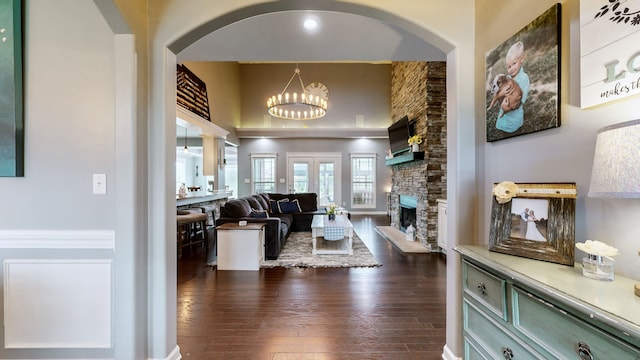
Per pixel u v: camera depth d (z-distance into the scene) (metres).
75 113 1.77
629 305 0.82
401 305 2.75
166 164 1.84
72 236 1.77
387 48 2.91
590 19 1.10
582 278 1.04
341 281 3.40
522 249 1.31
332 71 9.97
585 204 1.17
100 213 1.78
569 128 1.24
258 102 9.93
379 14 1.90
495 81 1.66
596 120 1.12
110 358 1.79
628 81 0.98
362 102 9.99
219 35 2.66
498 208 1.44
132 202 1.72
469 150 1.88
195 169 12.39
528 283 1.03
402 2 1.86
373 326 2.37
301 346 2.10
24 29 1.77
